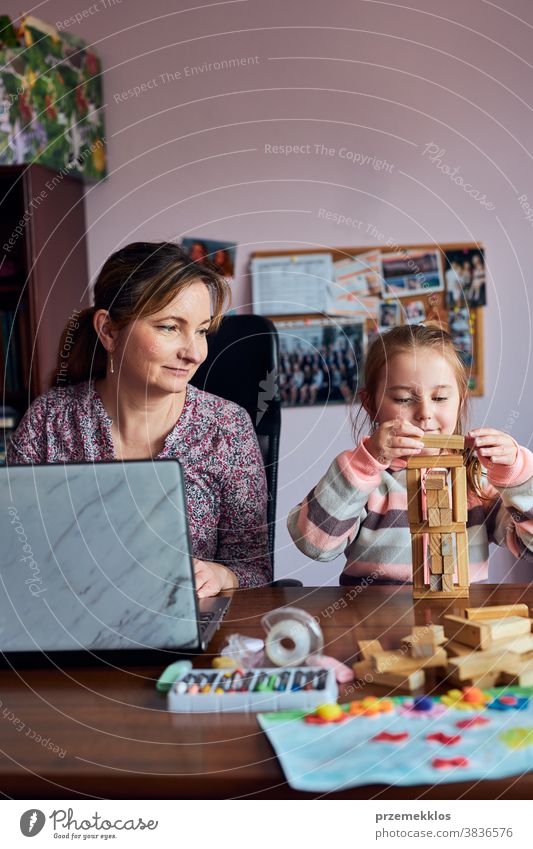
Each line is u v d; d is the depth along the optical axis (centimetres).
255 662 88
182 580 88
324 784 62
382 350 145
